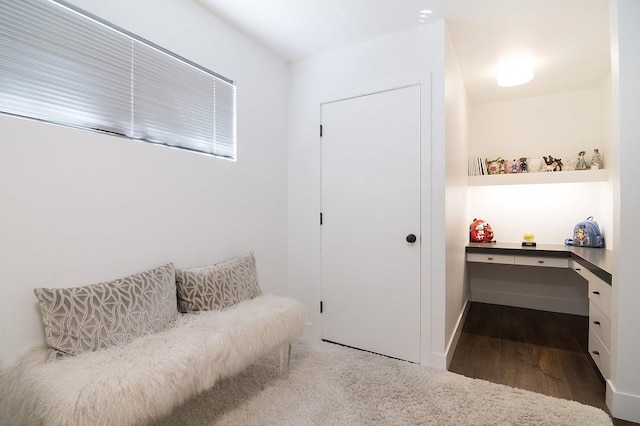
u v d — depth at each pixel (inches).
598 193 133.3
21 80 52.6
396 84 93.4
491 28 90.8
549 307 142.6
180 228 76.8
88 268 59.6
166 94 75.0
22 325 51.6
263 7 82.6
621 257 66.1
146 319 60.0
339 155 104.0
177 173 76.2
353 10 83.1
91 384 43.8
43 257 53.9
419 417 64.1
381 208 96.3
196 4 81.2
